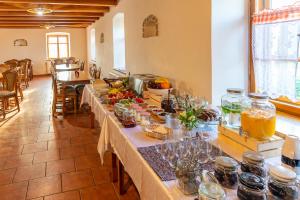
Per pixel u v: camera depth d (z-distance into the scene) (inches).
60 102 225.3
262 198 40.1
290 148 51.8
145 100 113.8
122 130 79.2
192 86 102.0
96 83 152.9
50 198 96.0
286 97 81.7
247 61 92.9
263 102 63.9
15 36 478.3
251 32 90.3
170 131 71.5
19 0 178.5
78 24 402.0
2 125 186.2
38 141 153.7
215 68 89.7
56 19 316.5
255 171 47.0
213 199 39.4
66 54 512.7
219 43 89.0
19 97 287.4
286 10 74.8
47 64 501.0
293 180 40.4
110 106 108.7
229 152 61.0
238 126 67.1
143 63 157.3
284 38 78.2
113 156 104.4
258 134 58.4
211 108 84.4
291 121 75.7
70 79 209.6
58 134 165.9
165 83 112.9
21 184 105.3
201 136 68.9
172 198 44.8
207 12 88.9
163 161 57.7
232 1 88.5
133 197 96.4
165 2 120.4
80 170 117.3
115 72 236.5
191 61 101.6
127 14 185.8
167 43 121.6
